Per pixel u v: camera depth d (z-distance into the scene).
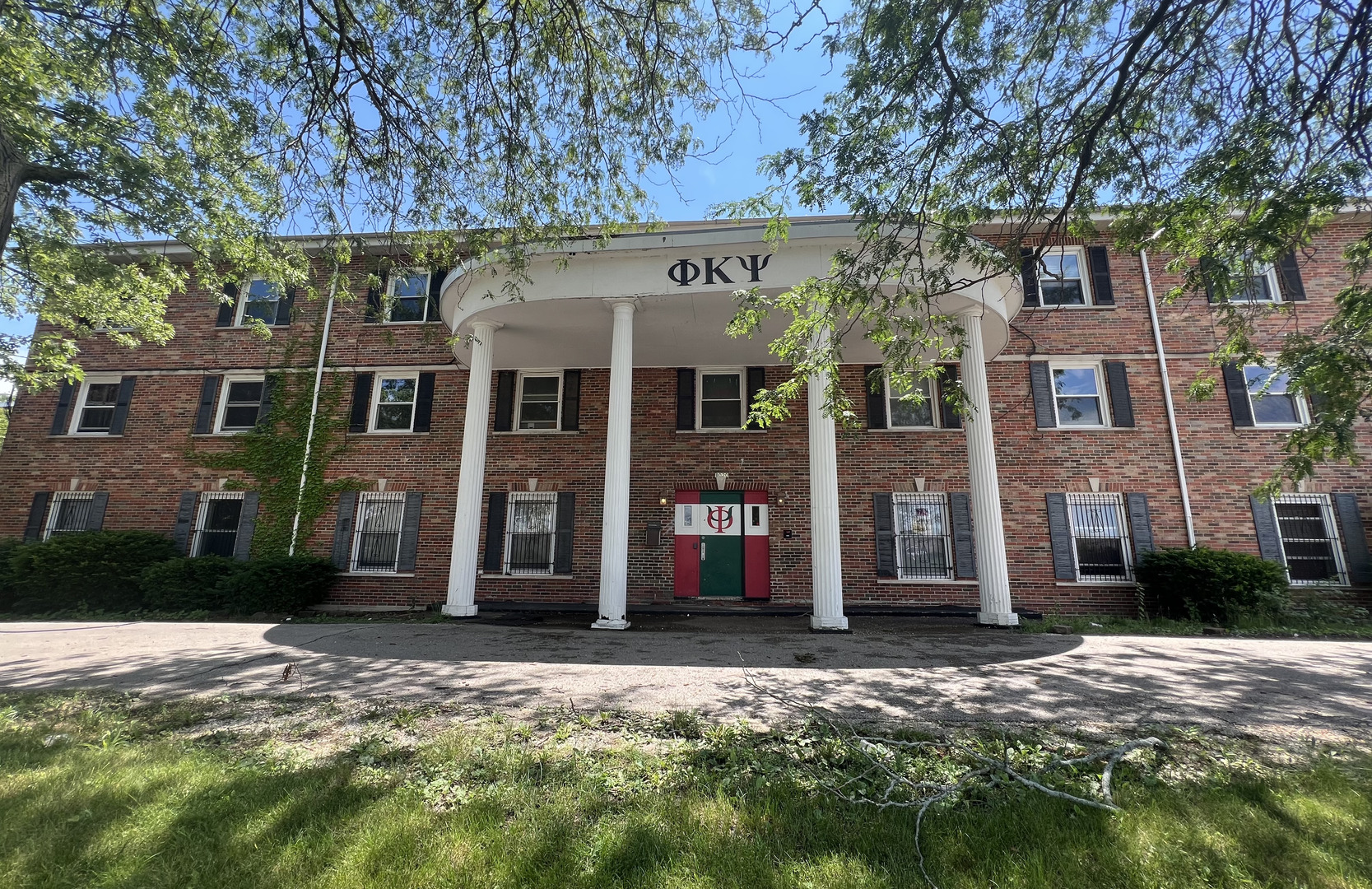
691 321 11.41
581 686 5.98
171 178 10.59
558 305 10.64
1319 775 3.80
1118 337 13.64
